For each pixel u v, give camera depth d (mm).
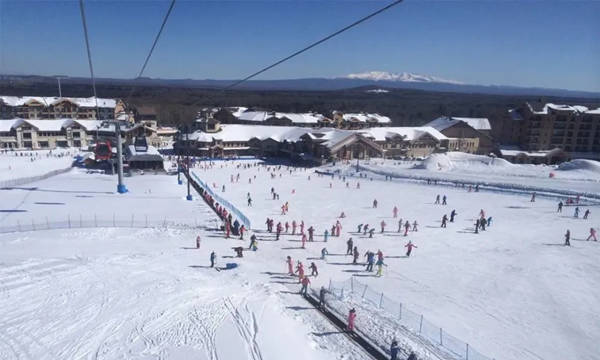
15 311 18078
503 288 24906
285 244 32906
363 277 26312
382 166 87500
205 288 21781
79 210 38750
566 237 33969
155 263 25703
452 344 17594
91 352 15055
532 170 78750
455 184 65750
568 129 107500
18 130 102938
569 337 19188
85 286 21172
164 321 17641
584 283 25906
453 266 28797
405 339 17812
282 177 75875
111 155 77125
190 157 100000
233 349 15477
